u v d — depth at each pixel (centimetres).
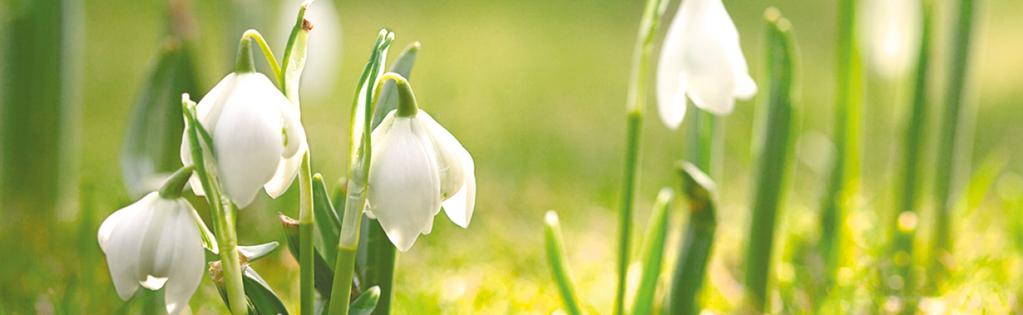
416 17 223
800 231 77
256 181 46
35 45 74
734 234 86
